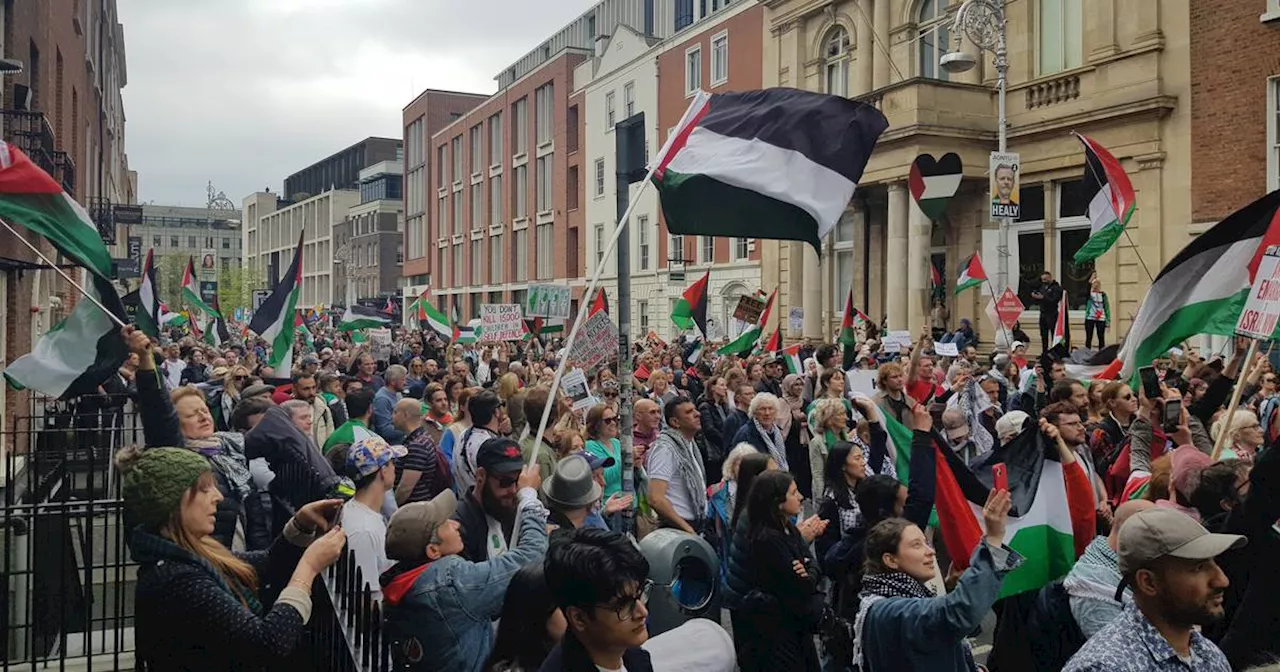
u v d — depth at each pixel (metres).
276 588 4.38
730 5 37.09
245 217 138.38
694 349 23.03
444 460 7.67
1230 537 3.10
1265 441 8.45
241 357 21.05
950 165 9.68
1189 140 20.19
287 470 6.55
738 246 36.72
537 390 7.73
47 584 7.87
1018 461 5.59
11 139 14.38
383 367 21.19
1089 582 4.62
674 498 7.69
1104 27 21.75
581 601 3.02
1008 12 24.33
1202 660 3.22
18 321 15.45
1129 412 8.62
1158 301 7.35
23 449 15.04
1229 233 7.01
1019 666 5.21
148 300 10.04
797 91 7.03
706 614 6.37
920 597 4.36
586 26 62.25
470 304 71.44
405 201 87.38
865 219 28.53
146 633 3.49
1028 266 24.33
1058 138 23.03
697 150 6.89
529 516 4.50
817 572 5.28
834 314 30.41
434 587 3.98
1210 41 19.80
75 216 6.57
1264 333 6.16
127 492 3.52
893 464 7.97
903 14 27.09
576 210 53.47
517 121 63.59
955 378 12.23
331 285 108.44
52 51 19.47
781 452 9.08
